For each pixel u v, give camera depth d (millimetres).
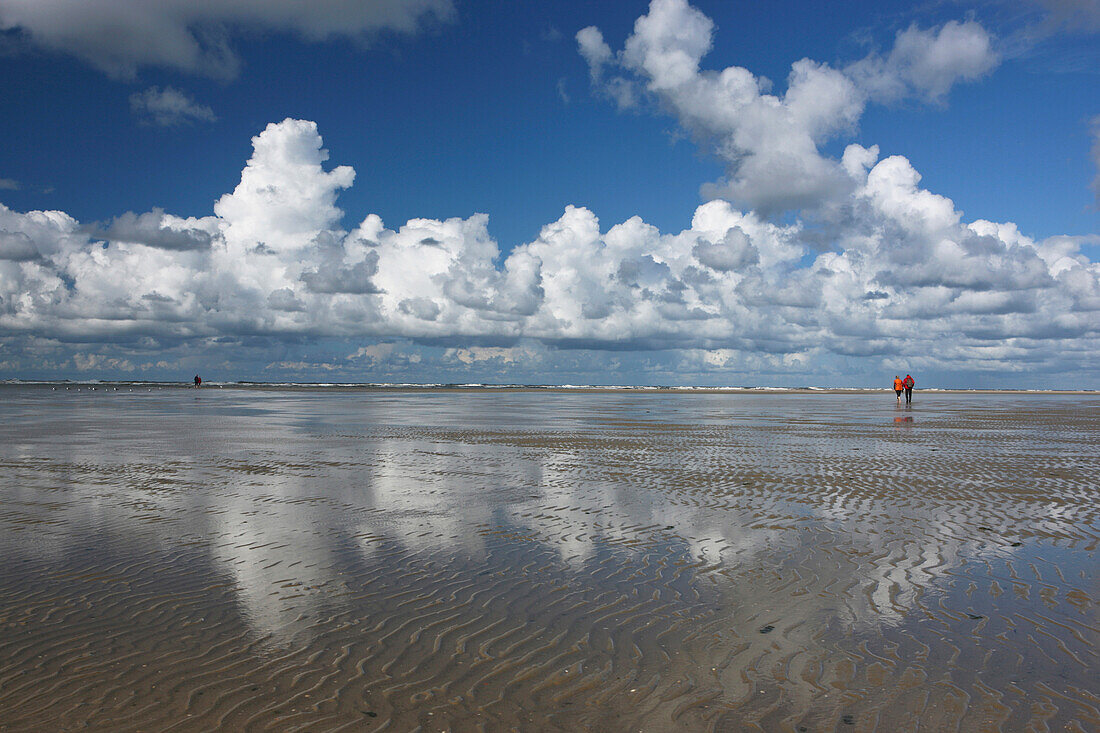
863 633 5750
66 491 12336
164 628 5824
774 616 6164
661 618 6113
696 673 4996
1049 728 4223
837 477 14141
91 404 44875
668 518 10266
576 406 46844
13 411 36375
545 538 9039
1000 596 6699
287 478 13914
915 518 10273
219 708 4430
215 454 17781
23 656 5227
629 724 4273
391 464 16047
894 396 83312
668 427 27312
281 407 42500
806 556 8172
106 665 5074
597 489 12742
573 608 6375
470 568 7668
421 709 4445
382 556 8148
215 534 9172
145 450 18594
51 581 7117
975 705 4512
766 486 13086
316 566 7719
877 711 4434
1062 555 8203
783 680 4879
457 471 14977
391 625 5922
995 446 20078
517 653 5344
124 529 9422
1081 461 16578
